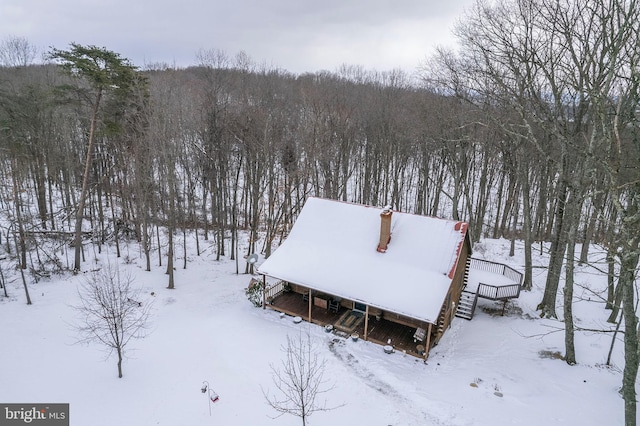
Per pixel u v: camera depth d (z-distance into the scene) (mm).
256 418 14367
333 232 22562
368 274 20156
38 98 31312
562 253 20594
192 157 39969
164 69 59219
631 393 12180
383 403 15297
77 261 25859
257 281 24047
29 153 33562
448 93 26422
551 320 21000
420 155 42031
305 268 21078
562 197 20516
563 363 17406
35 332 18781
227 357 17750
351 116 38156
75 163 35281
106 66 23891
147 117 25438
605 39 13633
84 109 33312
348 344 19141
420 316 17672
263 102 35188
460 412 14703
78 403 14727
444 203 43250
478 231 34156
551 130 15625
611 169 11805
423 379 16734
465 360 18062
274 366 17219
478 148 41438
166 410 14586
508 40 18531
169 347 18297
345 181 35594
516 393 15656
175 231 33844
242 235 36375
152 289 24078
